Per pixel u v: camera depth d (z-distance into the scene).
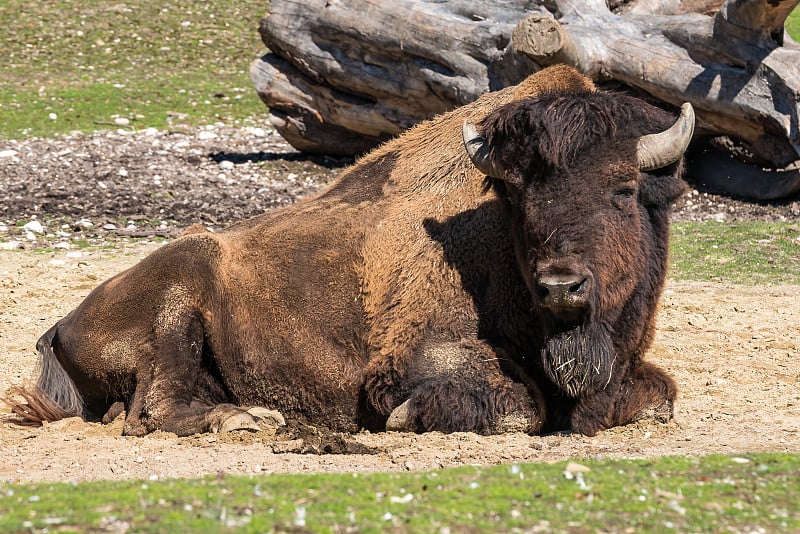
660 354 37.22
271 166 71.06
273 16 68.06
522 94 29.06
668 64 56.31
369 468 22.78
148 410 29.02
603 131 24.45
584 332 25.16
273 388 29.47
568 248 23.83
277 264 29.98
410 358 27.59
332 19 64.94
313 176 69.00
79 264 50.53
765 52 54.53
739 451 23.72
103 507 17.34
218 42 103.94
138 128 81.88
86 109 85.69
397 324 27.97
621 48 57.31
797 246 52.53
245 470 22.83
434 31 60.84
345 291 29.16
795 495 18.55
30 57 97.81
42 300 45.06
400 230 29.12
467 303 27.56
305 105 69.94
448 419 26.64
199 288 29.88
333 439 25.48
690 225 56.25
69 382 31.73
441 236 28.39
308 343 29.08
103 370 30.44
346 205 30.83
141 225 58.12
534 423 26.73
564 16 59.66
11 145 75.00
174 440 27.56
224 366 29.94
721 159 61.28
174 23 107.00
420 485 18.98
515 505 17.56
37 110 84.88
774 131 54.97
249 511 17.02
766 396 31.45
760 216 57.22
